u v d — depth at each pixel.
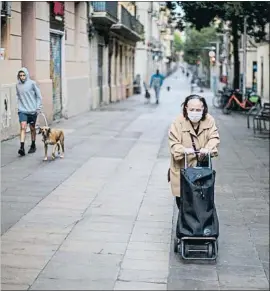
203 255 5.76
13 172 9.88
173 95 41.41
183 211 5.62
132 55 41.94
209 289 4.99
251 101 25.44
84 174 9.88
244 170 10.91
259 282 5.18
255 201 8.34
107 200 8.06
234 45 28.59
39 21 16.48
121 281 5.11
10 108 13.80
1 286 4.94
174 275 5.29
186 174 5.59
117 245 6.09
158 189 8.83
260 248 6.14
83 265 5.48
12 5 13.88
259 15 22.44
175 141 5.88
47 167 10.41
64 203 7.84
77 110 22.11
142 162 11.27
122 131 16.58
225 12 23.16
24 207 7.57
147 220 7.07
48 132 11.00
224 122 21.22
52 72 18.50
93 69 25.55
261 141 15.58
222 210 7.77
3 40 13.64
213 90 43.53
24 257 5.66
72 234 6.44
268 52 37.19
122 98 35.69
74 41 21.67
